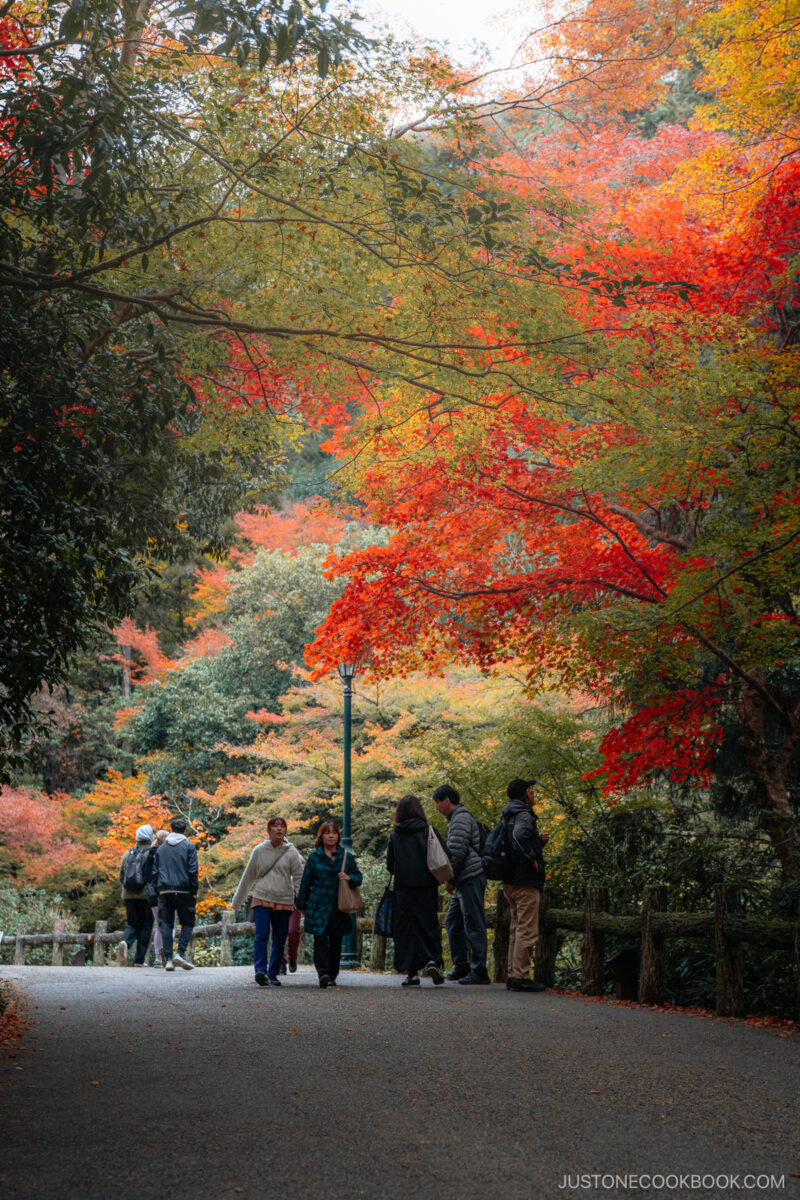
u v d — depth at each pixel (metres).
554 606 11.55
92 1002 8.73
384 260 7.71
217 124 7.52
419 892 10.18
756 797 12.38
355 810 21.25
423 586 12.55
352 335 8.25
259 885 10.50
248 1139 4.10
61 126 6.57
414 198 7.63
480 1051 6.04
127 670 33.78
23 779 28.92
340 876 9.99
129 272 8.39
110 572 8.54
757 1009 8.40
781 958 8.34
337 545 28.77
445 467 11.41
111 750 31.50
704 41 12.61
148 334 9.65
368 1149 3.96
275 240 7.86
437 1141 4.08
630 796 12.07
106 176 6.89
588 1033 6.79
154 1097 4.84
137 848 15.38
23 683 7.73
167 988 10.14
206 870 23.47
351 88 7.51
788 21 10.48
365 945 18.62
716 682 11.53
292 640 27.50
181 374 9.10
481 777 13.37
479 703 17.89
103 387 9.21
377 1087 5.04
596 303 10.95
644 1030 6.96
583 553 11.98
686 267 11.34
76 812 28.03
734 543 8.85
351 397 10.48
